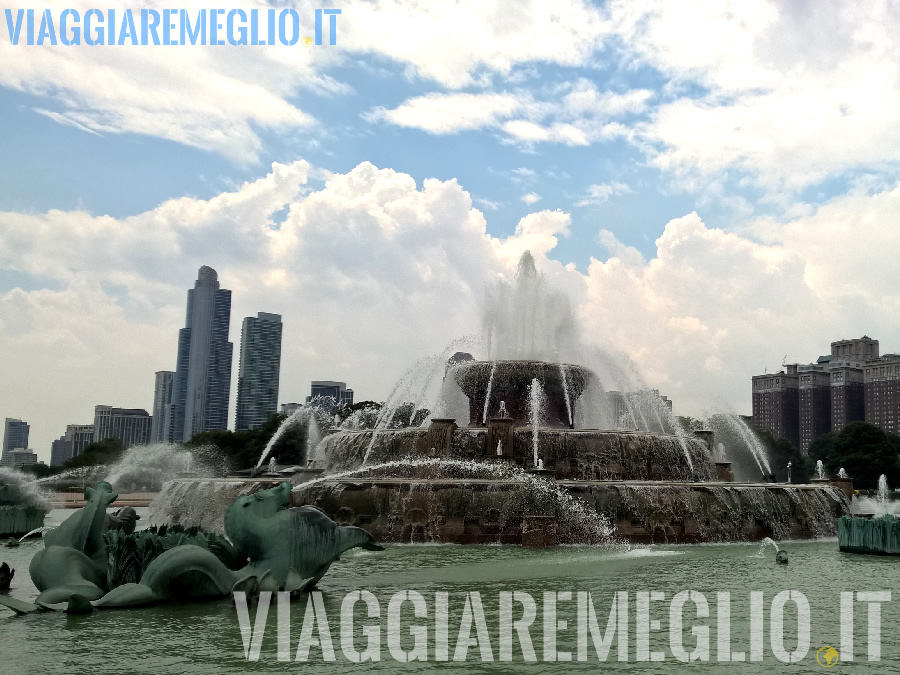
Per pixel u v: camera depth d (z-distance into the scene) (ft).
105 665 34.65
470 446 112.27
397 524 90.38
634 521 92.38
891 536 80.69
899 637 41.60
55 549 49.42
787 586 58.23
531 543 86.17
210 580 49.37
